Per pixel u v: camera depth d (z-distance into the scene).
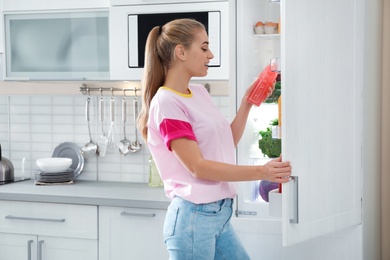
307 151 2.76
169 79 2.61
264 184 3.30
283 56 2.62
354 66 3.12
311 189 2.80
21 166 4.46
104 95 4.19
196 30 2.59
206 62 2.63
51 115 4.38
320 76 2.85
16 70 4.00
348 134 3.08
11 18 3.98
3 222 3.83
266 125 3.46
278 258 3.23
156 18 3.68
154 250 3.54
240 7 3.25
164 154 2.58
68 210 3.70
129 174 4.24
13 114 4.46
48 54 3.93
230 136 2.67
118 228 3.61
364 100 3.24
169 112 2.51
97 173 4.30
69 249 3.71
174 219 2.55
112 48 3.78
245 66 3.29
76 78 3.88
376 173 3.54
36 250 3.78
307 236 2.79
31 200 3.75
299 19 2.70
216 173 2.42
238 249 2.66
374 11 3.45
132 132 4.21
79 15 3.85
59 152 4.37
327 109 2.90
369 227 3.37
